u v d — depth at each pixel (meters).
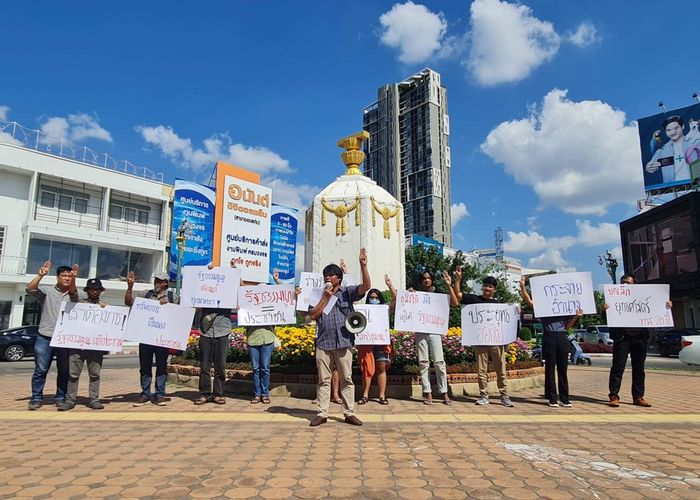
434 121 91.31
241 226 33.88
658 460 4.29
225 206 33.00
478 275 33.31
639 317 7.35
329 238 12.01
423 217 89.38
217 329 7.24
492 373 8.59
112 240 30.25
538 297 7.50
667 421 6.08
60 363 6.97
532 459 4.30
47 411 6.55
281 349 8.39
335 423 5.82
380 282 11.88
